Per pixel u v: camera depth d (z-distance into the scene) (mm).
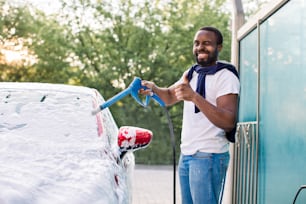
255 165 4469
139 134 3242
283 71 3623
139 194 9172
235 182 5480
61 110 3418
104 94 15445
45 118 3297
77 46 15297
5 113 3322
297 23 3297
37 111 3369
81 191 2332
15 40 15062
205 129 3492
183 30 15438
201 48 3598
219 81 3508
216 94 3518
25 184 2262
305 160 3059
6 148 2787
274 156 3820
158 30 15367
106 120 3719
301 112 3162
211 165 3461
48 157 2707
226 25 15398
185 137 3598
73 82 15562
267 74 4137
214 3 15664
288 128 3447
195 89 3609
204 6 15602
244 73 5258
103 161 2779
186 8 15492
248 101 4977
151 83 3572
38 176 2389
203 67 3637
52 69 15305
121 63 15297
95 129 3246
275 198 3754
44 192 2270
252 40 4848
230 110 3400
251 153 4660
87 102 3568
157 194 9203
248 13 14930
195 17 15438
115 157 3098
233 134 3463
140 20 15406
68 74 15438
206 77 3559
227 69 3535
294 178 3279
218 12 15625
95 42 15445
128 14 15336
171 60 15594
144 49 15406
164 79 15469
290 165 3383
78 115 3379
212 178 3473
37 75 15414
